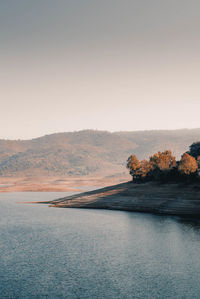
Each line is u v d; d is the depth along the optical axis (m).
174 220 80.81
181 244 55.78
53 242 58.62
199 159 127.50
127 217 87.88
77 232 67.94
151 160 151.38
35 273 41.97
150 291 36.12
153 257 48.62
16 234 66.06
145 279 39.75
